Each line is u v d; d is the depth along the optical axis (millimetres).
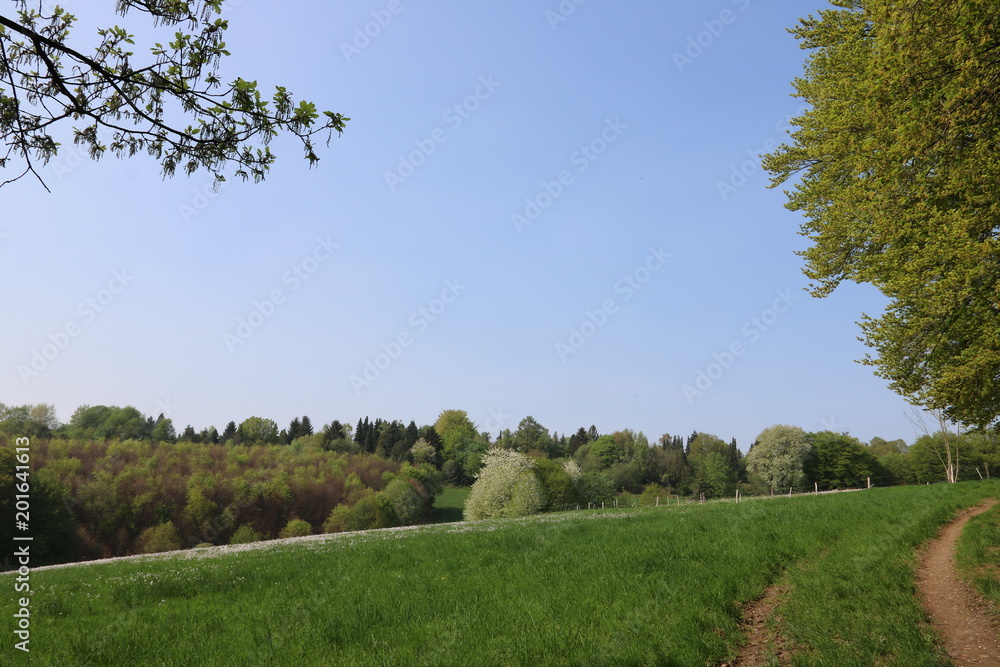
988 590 9031
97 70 5410
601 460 124375
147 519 63812
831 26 17844
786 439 81438
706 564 11812
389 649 8195
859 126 13758
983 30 8094
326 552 17297
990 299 9711
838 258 16266
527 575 12047
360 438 140500
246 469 81312
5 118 5734
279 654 8227
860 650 7312
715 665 7418
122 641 8984
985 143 8805
